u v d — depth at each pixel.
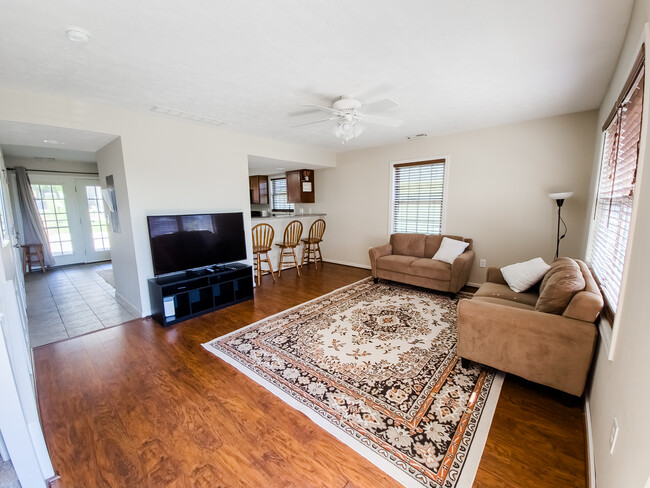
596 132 3.23
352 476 1.44
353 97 2.75
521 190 3.85
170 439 1.67
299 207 6.79
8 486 1.42
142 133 3.17
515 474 1.43
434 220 4.75
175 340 2.83
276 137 4.42
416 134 4.36
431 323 3.15
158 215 3.27
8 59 1.93
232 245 3.92
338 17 1.57
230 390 2.09
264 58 2.01
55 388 2.13
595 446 1.44
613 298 1.76
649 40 1.17
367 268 5.68
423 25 1.65
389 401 1.96
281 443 1.63
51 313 3.58
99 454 1.57
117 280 4.01
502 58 2.05
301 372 2.29
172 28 1.65
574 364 1.82
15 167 5.54
